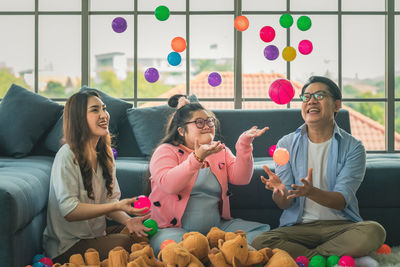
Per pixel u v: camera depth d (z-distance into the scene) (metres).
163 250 1.61
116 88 7.37
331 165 2.11
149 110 3.10
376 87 4.11
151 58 3.93
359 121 5.48
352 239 1.92
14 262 1.75
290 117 3.12
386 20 3.68
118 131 3.13
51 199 2.01
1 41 3.78
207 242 1.70
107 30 4.02
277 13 3.77
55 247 1.99
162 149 2.13
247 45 3.86
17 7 3.76
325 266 1.91
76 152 1.98
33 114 2.88
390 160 2.71
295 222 2.10
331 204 1.94
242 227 2.09
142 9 3.76
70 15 3.76
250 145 2.08
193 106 2.14
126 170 2.52
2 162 2.48
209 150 1.86
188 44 3.75
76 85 3.82
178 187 1.95
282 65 3.93
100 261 1.91
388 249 2.16
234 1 3.73
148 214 2.04
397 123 5.05
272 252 1.70
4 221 1.72
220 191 2.12
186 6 3.75
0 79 3.85
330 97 2.10
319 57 3.82
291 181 2.17
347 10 3.78
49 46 3.77
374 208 2.50
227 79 5.28
